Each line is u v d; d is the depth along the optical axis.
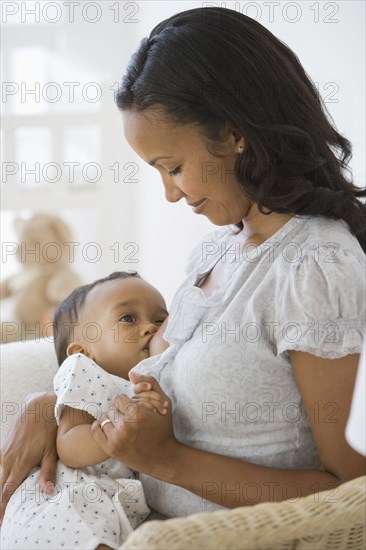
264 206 1.17
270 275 1.17
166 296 3.27
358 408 0.84
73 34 3.36
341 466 1.11
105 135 3.44
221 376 1.17
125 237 3.59
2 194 3.36
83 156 3.45
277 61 1.17
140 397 1.19
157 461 1.17
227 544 0.92
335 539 1.00
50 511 1.26
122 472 1.36
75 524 1.23
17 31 3.33
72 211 3.49
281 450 1.20
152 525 0.92
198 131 1.17
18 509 1.30
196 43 1.15
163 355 1.28
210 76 1.14
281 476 1.14
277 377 1.16
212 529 0.92
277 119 1.16
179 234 3.05
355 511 0.98
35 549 1.23
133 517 1.32
